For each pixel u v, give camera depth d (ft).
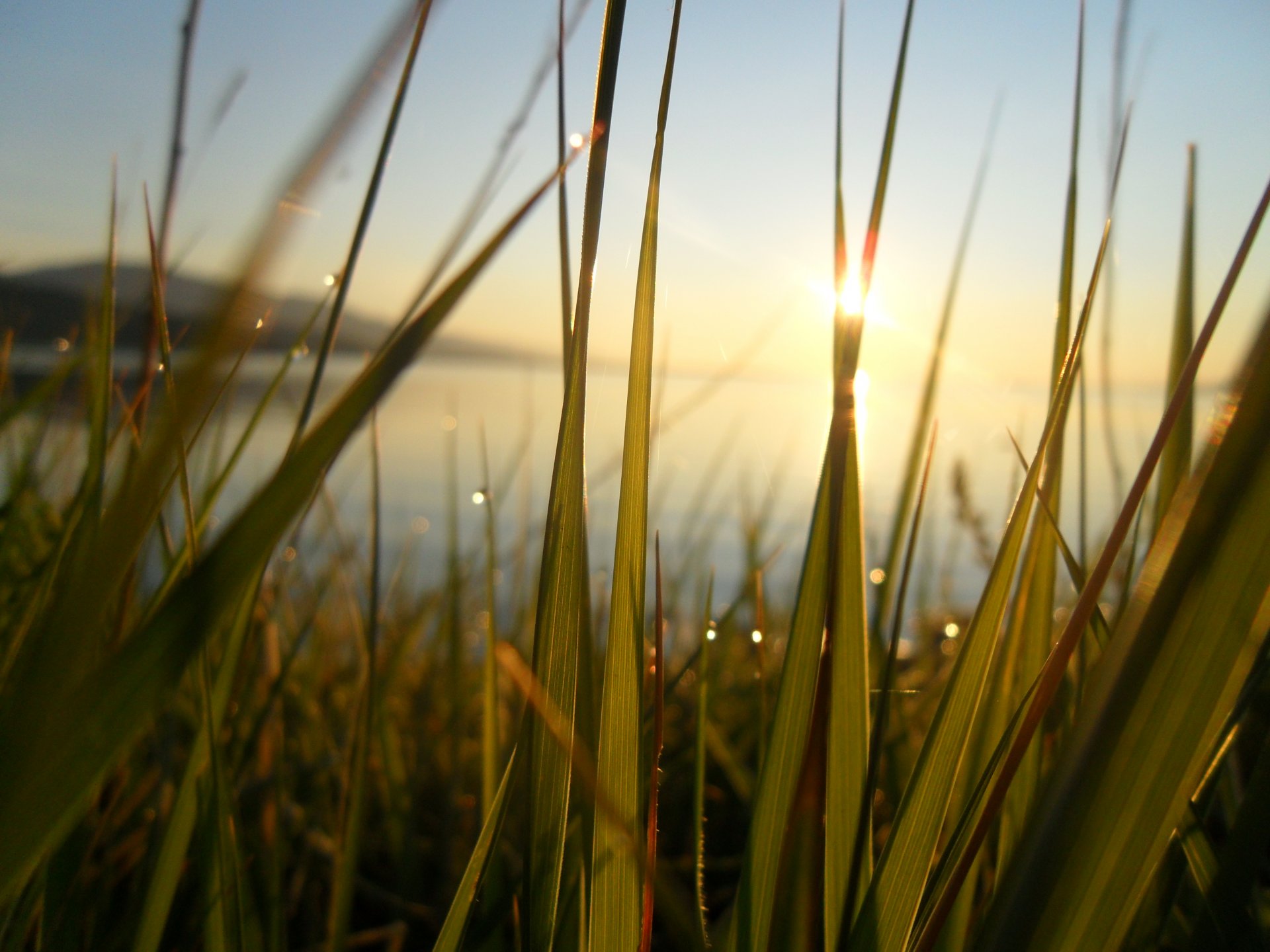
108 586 0.30
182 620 0.33
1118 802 0.42
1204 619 0.40
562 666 0.56
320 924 1.09
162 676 0.33
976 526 1.30
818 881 0.50
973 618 0.57
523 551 1.46
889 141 0.61
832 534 0.50
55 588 0.61
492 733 0.77
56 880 0.63
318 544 1.45
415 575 2.02
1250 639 0.41
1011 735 0.59
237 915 0.66
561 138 0.61
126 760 0.87
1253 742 0.70
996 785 0.53
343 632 1.79
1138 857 0.42
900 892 0.56
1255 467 0.39
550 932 0.57
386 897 1.11
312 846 1.14
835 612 0.53
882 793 1.01
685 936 0.68
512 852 1.08
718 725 1.51
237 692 0.95
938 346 0.74
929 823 0.56
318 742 1.30
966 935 0.65
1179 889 0.67
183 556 0.66
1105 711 0.41
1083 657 0.69
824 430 0.72
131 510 0.29
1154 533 0.68
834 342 0.62
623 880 0.58
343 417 0.36
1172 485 0.68
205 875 0.66
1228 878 0.55
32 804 0.31
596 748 0.64
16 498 0.85
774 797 0.57
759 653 0.77
